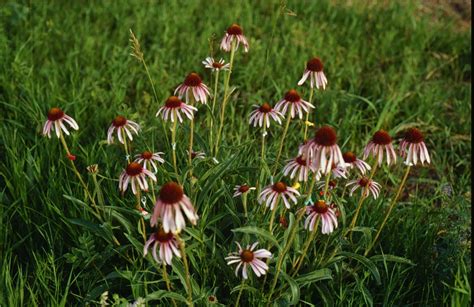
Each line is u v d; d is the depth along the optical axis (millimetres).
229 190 1169
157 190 1144
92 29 2176
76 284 1104
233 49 1202
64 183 1289
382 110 1819
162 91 1760
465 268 1090
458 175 1614
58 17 2240
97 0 2479
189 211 789
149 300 1015
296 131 1644
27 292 1093
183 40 2189
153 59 2039
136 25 2225
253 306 1016
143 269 1094
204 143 1205
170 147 1308
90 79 1762
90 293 1052
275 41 2254
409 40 2373
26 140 1462
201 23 2355
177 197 782
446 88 2037
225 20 2377
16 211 1242
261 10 2605
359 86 1996
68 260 1072
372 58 2213
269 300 1010
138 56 1164
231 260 977
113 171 1334
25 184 1262
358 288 1062
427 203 1371
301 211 925
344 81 2020
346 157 1058
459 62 2246
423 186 1562
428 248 1189
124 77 1841
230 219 1165
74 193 1254
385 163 1489
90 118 1562
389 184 1562
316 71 1048
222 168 1095
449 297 1099
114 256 1157
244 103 1791
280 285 1061
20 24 2117
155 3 2508
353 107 1832
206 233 1164
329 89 1882
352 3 2711
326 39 2326
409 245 1180
